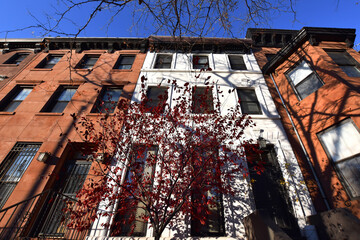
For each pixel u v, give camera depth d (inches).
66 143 276.4
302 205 225.5
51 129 294.2
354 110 225.9
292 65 345.7
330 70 273.4
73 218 186.1
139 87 370.3
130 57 479.5
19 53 500.4
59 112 339.3
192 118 263.9
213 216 225.9
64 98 364.8
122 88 381.4
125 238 198.2
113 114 305.4
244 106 350.3
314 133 268.8
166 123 267.1
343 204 209.8
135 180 191.3
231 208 221.8
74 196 240.7
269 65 391.9
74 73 413.4
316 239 155.9
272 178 260.1
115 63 448.5
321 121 262.1
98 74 410.0
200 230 215.6
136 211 221.6
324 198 228.4
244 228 204.7
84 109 327.9
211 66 429.7
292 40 343.3
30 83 382.3
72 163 274.5
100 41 494.6
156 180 228.2
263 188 251.8
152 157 228.1
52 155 263.3
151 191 200.4
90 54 483.2
